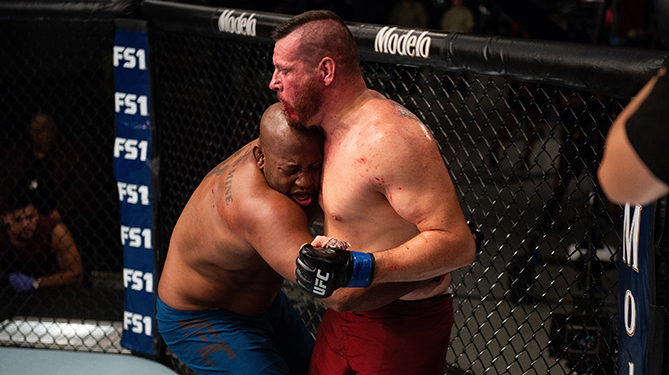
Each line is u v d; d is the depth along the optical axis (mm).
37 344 2830
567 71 1509
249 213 1500
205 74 2678
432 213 1273
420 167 1276
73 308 3238
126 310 2723
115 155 2641
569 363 2160
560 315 2613
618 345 1424
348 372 1663
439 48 1851
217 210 1641
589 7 6355
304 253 1217
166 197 2664
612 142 813
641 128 766
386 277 1240
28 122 3447
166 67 2617
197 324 1826
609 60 1393
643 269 1238
